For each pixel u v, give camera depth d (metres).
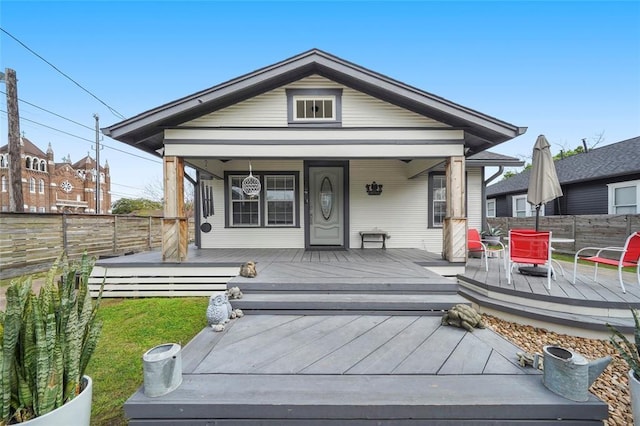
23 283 1.66
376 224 6.97
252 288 3.52
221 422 1.68
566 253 8.68
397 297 3.33
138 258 5.26
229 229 6.89
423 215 7.00
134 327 3.52
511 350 2.33
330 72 5.09
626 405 2.25
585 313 3.37
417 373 1.99
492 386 1.82
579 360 1.72
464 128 4.87
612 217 7.54
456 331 2.71
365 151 4.87
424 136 4.88
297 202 6.90
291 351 2.31
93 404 2.11
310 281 3.57
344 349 2.35
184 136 4.80
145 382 1.72
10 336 1.43
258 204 6.92
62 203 30.89
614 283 4.14
